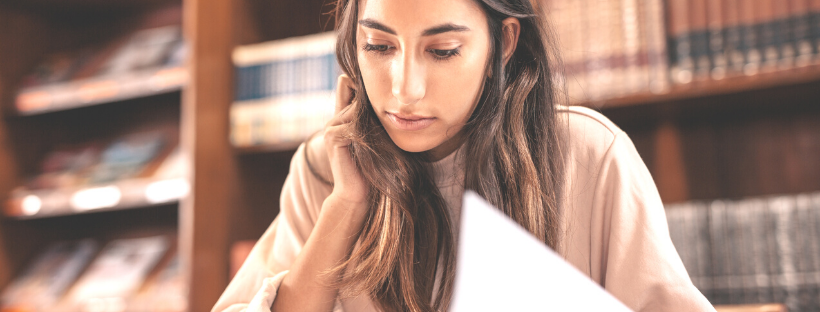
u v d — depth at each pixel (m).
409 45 0.72
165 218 2.26
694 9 1.50
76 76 2.24
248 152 1.85
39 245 2.33
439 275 0.88
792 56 1.41
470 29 0.74
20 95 2.24
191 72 1.85
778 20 1.43
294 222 1.00
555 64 0.94
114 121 2.39
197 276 1.78
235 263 1.79
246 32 1.95
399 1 0.71
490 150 0.83
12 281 2.23
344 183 0.90
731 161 1.69
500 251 0.45
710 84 1.47
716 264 1.46
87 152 2.29
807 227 1.40
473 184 0.84
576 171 0.86
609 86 1.54
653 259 0.78
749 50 1.45
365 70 0.77
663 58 1.50
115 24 2.48
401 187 0.86
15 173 2.27
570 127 0.88
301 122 1.79
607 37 1.55
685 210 1.50
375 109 0.79
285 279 0.90
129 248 2.19
